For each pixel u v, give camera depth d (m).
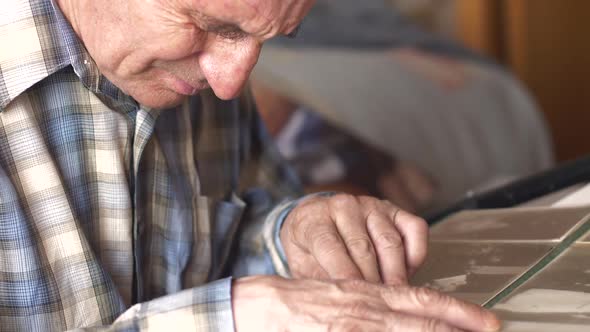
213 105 1.22
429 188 2.81
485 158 3.09
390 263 0.90
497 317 0.74
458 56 3.41
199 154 1.21
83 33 0.89
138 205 1.06
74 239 0.97
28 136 0.95
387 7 3.77
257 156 1.30
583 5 4.24
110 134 1.00
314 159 2.69
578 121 4.34
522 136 3.25
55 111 0.98
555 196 1.12
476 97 3.19
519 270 0.85
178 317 0.77
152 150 1.08
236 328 0.76
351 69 3.10
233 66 0.80
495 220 1.03
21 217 0.94
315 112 2.82
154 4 0.79
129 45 0.83
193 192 1.15
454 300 0.74
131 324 0.78
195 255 1.15
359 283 0.76
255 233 1.20
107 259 1.03
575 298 0.75
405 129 2.92
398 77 3.14
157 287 1.12
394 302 0.74
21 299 0.95
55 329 0.97
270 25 0.77
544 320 0.72
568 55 4.30
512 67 4.36
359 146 2.77
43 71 0.94
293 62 3.07
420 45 3.45
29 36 0.94
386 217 0.96
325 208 1.00
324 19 3.54
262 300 0.76
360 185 2.69
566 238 0.91
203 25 0.78
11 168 0.95
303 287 0.77
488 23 4.30
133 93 0.90
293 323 0.74
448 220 1.07
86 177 1.00
